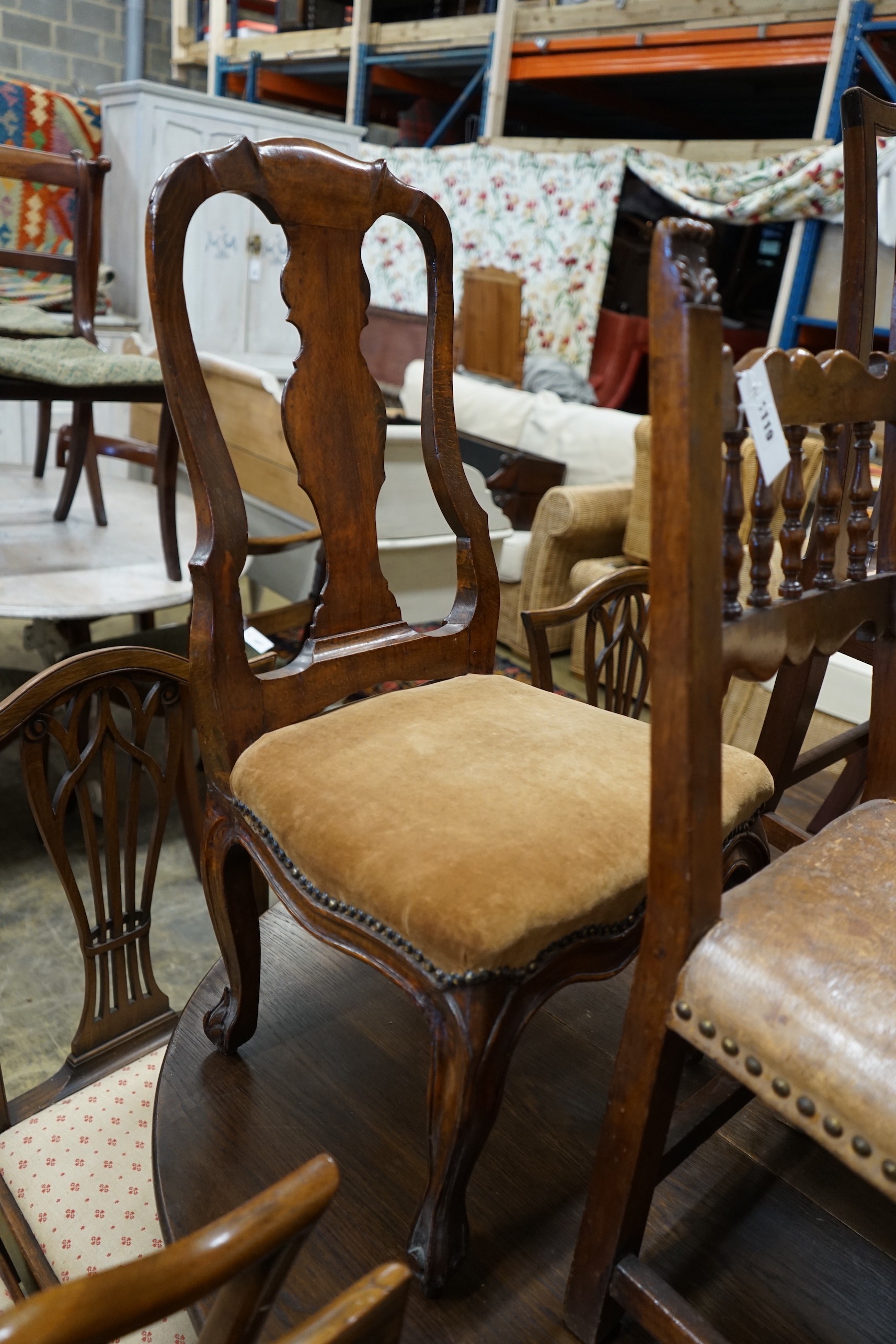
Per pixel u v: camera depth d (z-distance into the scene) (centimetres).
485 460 392
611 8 390
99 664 113
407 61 473
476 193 459
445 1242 80
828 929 71
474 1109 77
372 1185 91
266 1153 94
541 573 341
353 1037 111
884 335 320
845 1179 96
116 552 247
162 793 125
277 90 562
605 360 441
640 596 165
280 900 91
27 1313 38
